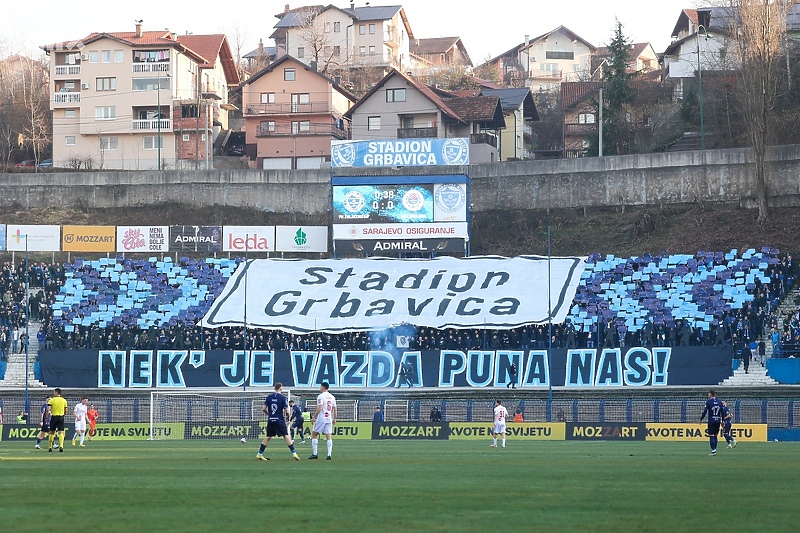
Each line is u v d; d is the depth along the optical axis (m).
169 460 74.44
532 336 160.12
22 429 117.00
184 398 140.75
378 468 65.25
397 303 170.88
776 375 145.38
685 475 60.31
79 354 157.00
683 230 194.88
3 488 50.03
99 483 53.06
